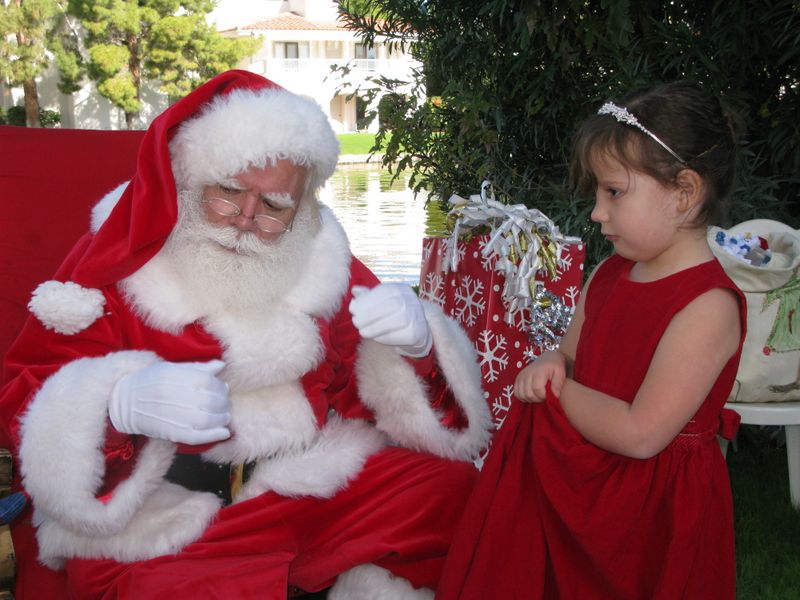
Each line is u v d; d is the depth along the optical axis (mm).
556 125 3465
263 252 1849
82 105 28141
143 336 1865
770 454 3240
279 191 1844
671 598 1530
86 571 1729
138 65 22484
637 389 1624
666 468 1600
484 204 2633
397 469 1979
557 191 3443
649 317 1620
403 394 2031
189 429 1638
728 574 1659
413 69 4305
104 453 1715
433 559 1880
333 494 1908
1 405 1829
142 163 1815
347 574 1859
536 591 1708
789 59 3109
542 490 1693
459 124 3734
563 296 2648
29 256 2363
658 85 1663
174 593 1605
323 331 2035
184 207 1857
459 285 2756
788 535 2561
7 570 1796
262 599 1647
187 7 22312
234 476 1901
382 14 4215
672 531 1559
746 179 3043
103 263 1804
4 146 2412
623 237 1622
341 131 33594
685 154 1552
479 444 2082
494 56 3547
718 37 3064
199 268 1835
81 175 2490
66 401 1683
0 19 21625
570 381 1715
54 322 1806
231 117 1812
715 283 1581
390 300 1888
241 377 1868
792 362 2375
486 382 2662
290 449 1933
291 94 1991
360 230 9203
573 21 3156
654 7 3314
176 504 1803
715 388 1624
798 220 3340
